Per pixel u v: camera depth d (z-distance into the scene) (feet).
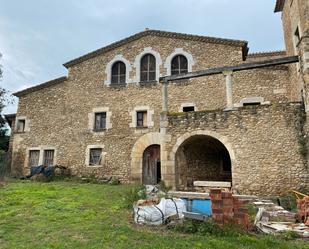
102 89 46.62
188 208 18.76
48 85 49.93
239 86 40.29
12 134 51.75
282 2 39.78
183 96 42.37
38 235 14.97
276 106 27.66
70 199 25.07
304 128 26.16
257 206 22.07
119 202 24.07
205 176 39.65
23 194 27.27
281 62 29.07
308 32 26.91
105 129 44.73
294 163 25.81
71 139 46.19
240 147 27.91
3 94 55.06
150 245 13.23
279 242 13.99
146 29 47.50
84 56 48.49
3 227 16.42
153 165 42.04
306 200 19.11
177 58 44.60
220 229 15.42
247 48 43.75
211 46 43.27
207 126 29.60
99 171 43.24
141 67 45.98
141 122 43.93
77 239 14.30
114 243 13.64
